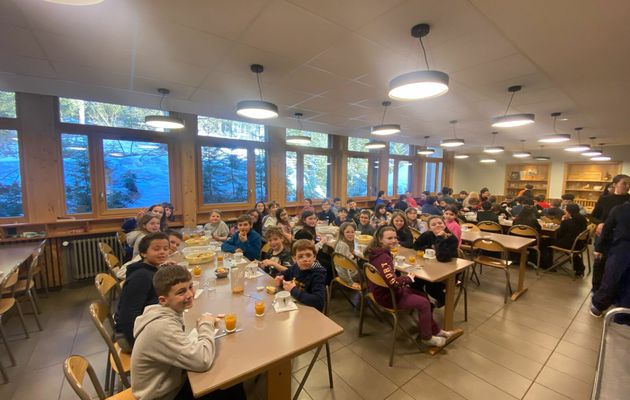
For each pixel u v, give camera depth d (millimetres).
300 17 1860
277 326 1414
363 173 7980
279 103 3959
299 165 6648
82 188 4047
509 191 10453
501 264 3279
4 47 2256
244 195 5766
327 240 3414
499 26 1943
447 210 3420
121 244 3756
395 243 2385
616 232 2539
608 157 8070
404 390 1881
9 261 2650
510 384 1926
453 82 3031
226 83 3123
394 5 1723
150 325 1138
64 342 2471
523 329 2619
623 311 1340
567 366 2105
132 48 2291
